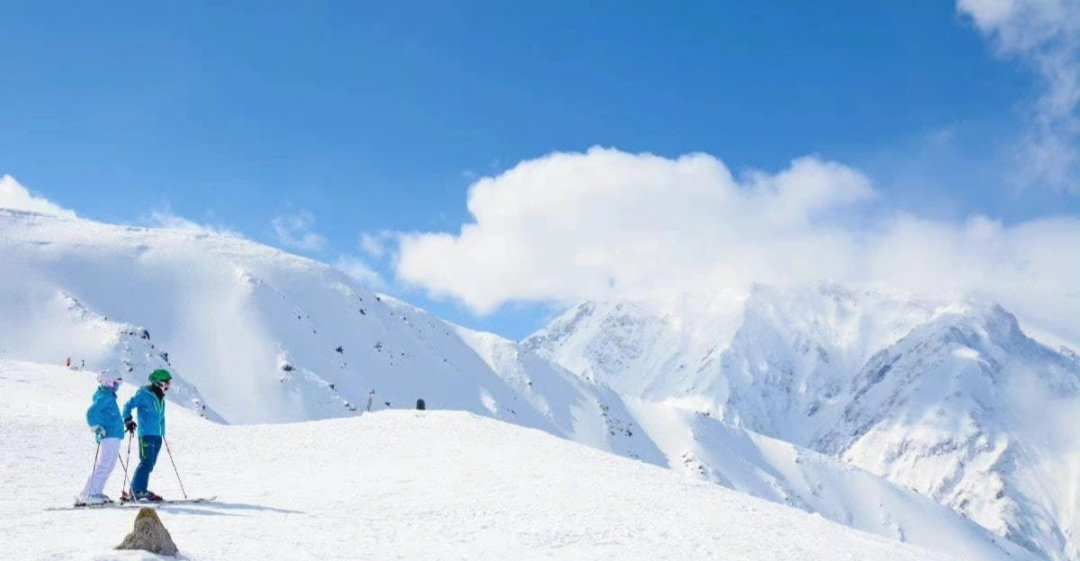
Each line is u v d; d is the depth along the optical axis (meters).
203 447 25.38
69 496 15.20
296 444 27.33
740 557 14.70
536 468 23.80
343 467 22.36
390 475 20.59
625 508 18.39
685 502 21.09
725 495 24.78
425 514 15.08
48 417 28.17
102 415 14.31
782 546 16.77
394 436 30.50
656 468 29.70
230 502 15.09
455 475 21.09
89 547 9.70
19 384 40.09
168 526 11.67
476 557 11.87
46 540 10.21
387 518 14.34
